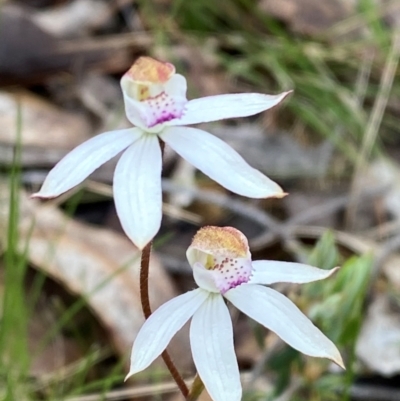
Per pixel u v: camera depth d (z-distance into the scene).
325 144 0.36
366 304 0.30
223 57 0.40
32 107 0.33
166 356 0.22
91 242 0.29
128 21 0.41
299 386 0.26
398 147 0.37
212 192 0.33
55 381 0.27
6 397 0.25
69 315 0.27
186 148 0.21
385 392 0.28
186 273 0.30
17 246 0.28
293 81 0.38
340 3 0.42
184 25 0.41
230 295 0.21
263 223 0.31
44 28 0.36
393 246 0.30
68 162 0.21
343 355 0.28
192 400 0.22
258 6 0.43
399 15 0.43
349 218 0.33
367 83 0.39
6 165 0.31
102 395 0.26
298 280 0.21
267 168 0.35
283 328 0.21
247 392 0.26
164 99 0.21
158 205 0.20
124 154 0.21
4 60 0.35
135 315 0.28
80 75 0.37
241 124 0.38
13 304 0.26
